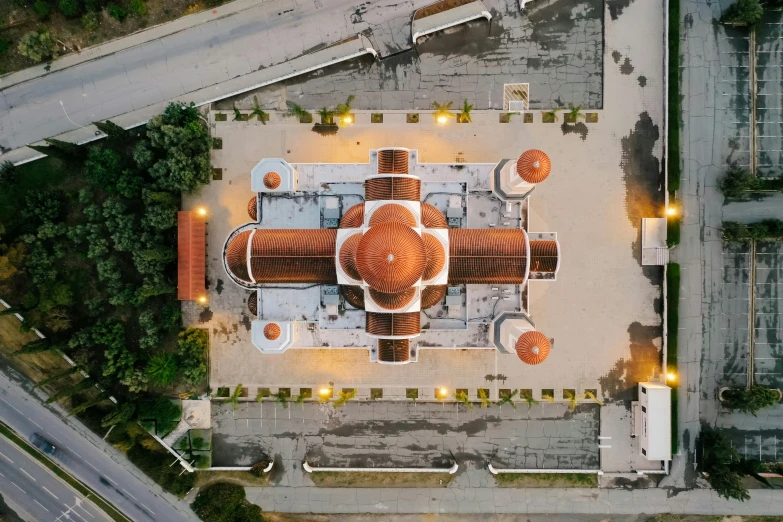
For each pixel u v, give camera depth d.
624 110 52.09
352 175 45.53
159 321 51.41
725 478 48.69
